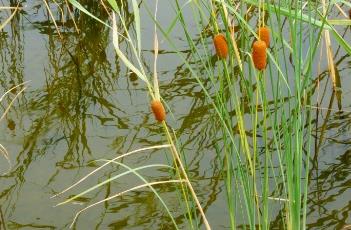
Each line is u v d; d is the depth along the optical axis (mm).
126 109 3617
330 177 2965
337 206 2812
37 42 4551
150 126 3430
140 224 2775
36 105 3695
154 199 2908
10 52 4387
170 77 3895
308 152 2129
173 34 4395
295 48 1995
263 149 3080
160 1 4910
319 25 2203
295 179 2078
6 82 3975
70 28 4762
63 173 3086
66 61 4270
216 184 2930
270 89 3582
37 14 4957
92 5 5012
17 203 2916
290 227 2166
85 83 3945
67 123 3510
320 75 3811
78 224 2793
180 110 3539
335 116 3434
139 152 3211
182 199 2891
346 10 4441
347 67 3898
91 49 4422
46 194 2965
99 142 3318
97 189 2982
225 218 2768
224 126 2105
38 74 4078
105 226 2775
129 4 5008
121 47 4434
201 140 3248
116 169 3100
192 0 2146
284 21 4238
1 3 5059
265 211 2154
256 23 3957
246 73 3676
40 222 2809
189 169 3027
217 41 1974
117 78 3994
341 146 3174
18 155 3236
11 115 3594
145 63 4102
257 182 2895
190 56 4105
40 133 3414
